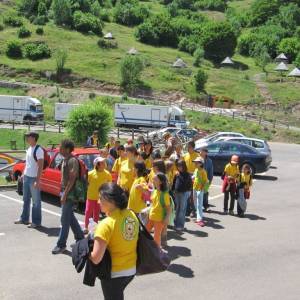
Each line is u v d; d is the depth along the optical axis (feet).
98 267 17.85
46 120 195.52
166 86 244.63
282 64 295.48
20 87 230.68
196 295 26.63
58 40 289.53
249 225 43.70
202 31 344.08
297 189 68.18
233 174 47.73
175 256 33.30
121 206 18.08
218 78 265.54
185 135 131.54
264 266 32.09
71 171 31.91
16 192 52.13
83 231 36.06
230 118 201.36
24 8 344.49
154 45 329.93
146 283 28.07
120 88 239.71
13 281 27.55
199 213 42.70
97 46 289.94
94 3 372.17
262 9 436.35
